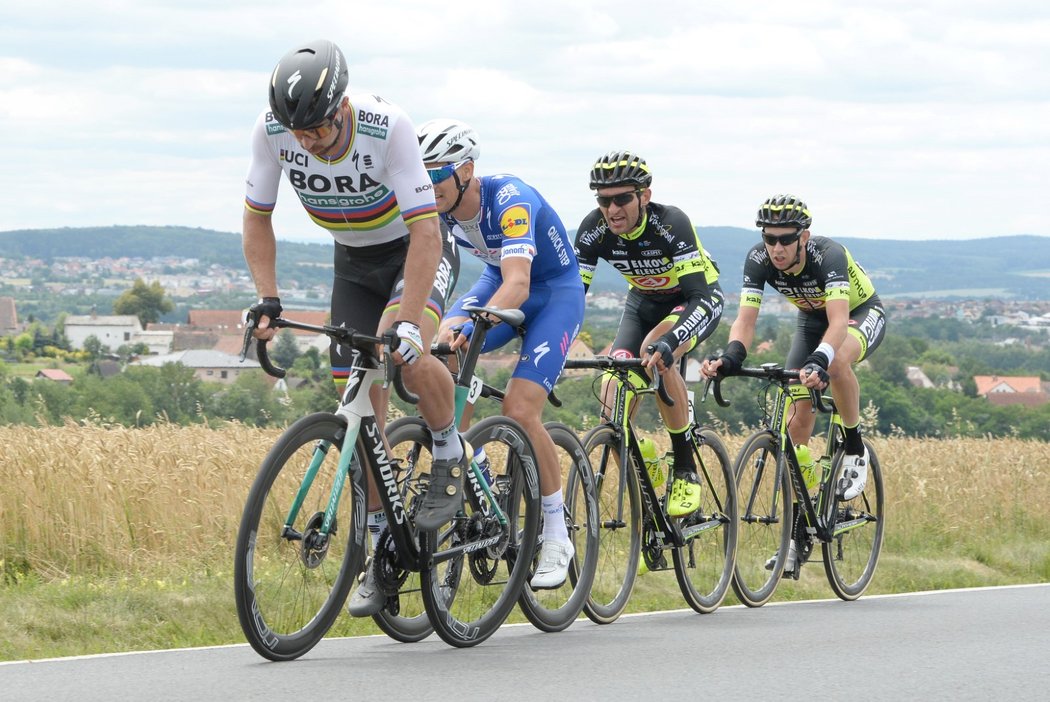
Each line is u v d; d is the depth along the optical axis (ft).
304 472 30.68
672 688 28.73
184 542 54.60
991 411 269.64
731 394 198.70
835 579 54.24
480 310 35.12
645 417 65.77
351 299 34.88
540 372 38.40
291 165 32.07
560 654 33.60
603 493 42.96
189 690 27.25
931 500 82.38
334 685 27.99
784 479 51.19
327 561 31.89
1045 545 74.90
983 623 41.81
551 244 39.78
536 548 37.93
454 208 38.45
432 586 33.76
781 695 28.25
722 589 47.75
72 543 52.90
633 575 44.04
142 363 282.97
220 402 252.42
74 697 26.45
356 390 31.81
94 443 62.75
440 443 33.83
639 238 47.55
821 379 48.83
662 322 48.34
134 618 42.01
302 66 29.07
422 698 26.68
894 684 29.81
